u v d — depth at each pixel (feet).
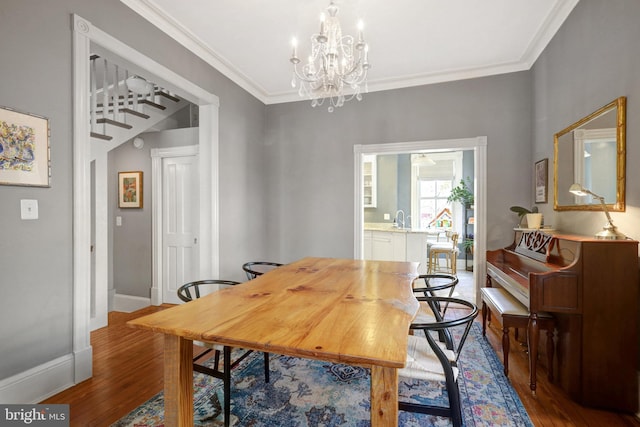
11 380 5.49
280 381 6.74
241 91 12.53
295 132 13.98
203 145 10.84
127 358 7.91
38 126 5.85
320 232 13.69
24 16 5.63
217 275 10.92
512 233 11.29
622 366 5.81
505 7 8.09
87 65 6.65
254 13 8.33
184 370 4.27
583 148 7.41
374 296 5.29
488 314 9.89
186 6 8.02
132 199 12.73
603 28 6.69
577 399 6.02
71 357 6.46
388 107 12.67
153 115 12.04
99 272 10.12
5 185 5.42
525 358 7.81
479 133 11.62
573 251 6.55
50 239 6.08
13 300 5.56
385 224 22.26
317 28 9.02
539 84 10.21
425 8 8.10
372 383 3.45
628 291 5.82
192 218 12.15
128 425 5.32
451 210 22.18
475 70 11.53
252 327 3.88
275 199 14.26
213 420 5.45
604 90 6.68
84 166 6.59
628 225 5.98
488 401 6.06
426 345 5.39
